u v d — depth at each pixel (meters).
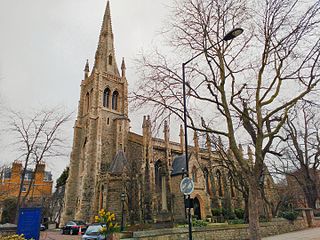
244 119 17.78
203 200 44.94
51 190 67.38
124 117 55.62
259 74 16.78
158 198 45.06
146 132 48.19
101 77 57.22
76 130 55.12
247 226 24.06
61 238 30.19
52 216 70.94
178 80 18.05
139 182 43.19
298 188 44.06
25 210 19.89
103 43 65.38
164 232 17.73
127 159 49.31
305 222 32.31
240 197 56.34
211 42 17.12
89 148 50.12
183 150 55.09
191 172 46.19
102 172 45.75
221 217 43.47
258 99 16.64
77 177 51.31
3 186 59.38
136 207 41.12
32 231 19.45
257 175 15.34
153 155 47.75
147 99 17.69
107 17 69.75
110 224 18.23
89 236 21.05
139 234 16.50
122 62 63.72
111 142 53.41
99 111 53.44
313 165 33.81
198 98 17.56
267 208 34.50
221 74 17.06
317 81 15.59
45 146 35.22
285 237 22.50
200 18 17.34
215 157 55.25
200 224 27.72
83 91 60.66
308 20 15.18
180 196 44.31
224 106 16.66
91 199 44.91
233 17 17.14
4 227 20.34
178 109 17.73
